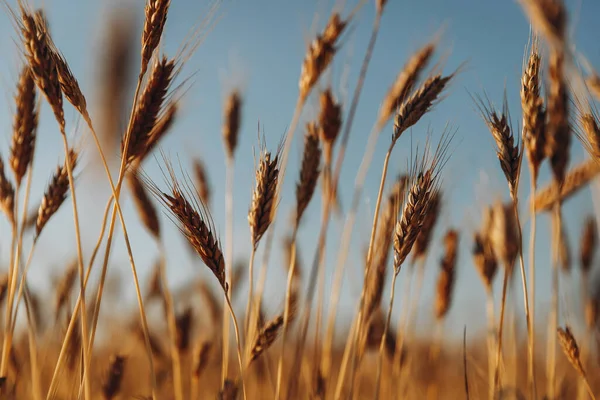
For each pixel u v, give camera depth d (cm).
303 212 76
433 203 81
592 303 87
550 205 77
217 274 62
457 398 102
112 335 94
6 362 68
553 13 51
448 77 70
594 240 88
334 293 81
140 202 83
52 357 84
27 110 69
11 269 69
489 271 80
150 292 98
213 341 87
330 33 78
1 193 69
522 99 67
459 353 100
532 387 69
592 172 76
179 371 83
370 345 87
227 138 89
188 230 61
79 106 62
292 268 74
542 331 87
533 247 69
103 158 62
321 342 84
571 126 67
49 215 68
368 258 70
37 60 61
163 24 60
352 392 71
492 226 77
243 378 62
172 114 69
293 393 78
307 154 77
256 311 73
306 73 77
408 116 68
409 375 90
